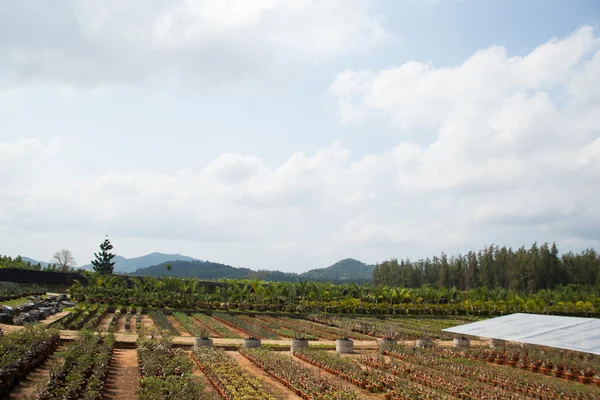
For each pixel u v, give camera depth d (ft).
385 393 73.72
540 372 98.17
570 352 106.83
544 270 370.94
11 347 71.10
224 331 142.82
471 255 422.82
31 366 72.43
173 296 199.72
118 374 78.84
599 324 109.81
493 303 248.32
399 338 145.07
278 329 157.58
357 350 120.26
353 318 201.05
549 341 99.91
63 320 132.26
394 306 233.76
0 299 149.38
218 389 71.51
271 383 80.38
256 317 193.36
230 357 92.99
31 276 217.15
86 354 74.95
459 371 91.40
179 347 110.63
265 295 217.36
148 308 188.55
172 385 58.85
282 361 90.43
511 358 107.45
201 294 209.46
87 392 59.11
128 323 141.79
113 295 194.18
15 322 116.98
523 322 120.98
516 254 394.11
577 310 254.27
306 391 72.02
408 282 452.35
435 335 155.22
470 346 128.88
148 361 74.02
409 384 77.51
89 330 95.30
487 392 74.90
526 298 256.52
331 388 73.46
